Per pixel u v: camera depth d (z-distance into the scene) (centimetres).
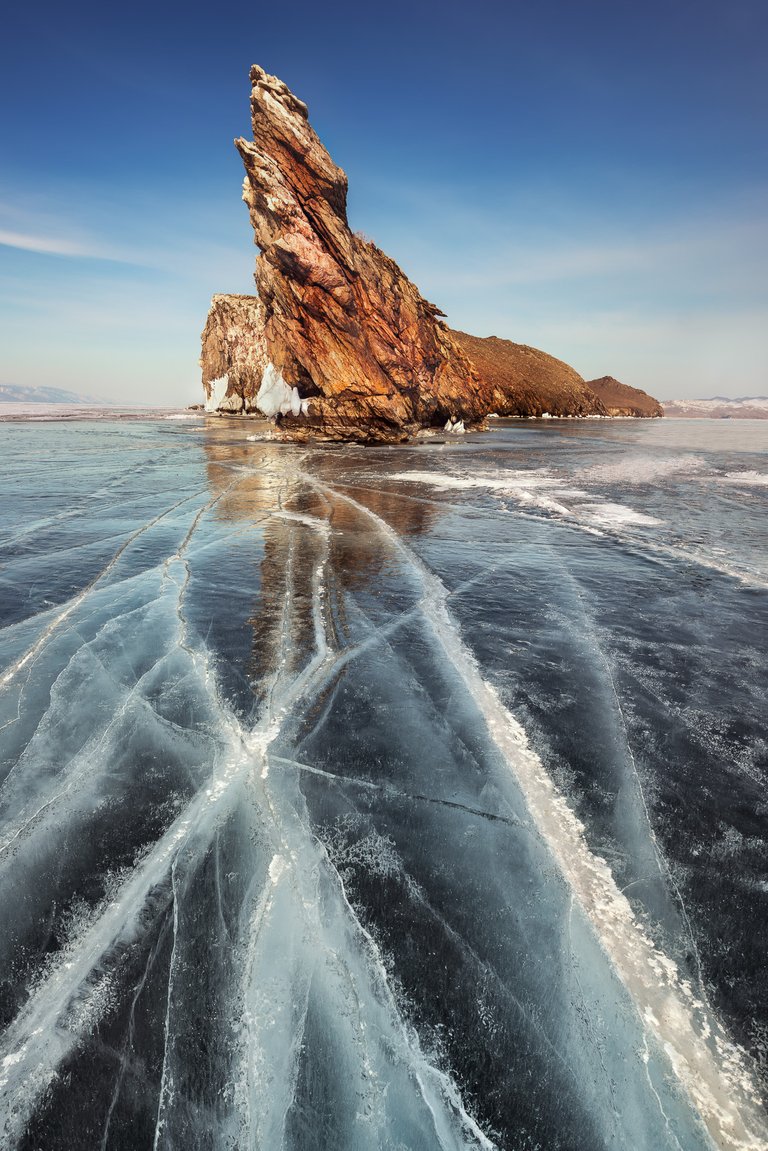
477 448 2553
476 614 578
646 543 873
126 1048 183
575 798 306
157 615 560
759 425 6869
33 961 210
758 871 258
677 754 346
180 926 224
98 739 351
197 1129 164
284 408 2995
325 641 507
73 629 523
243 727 368
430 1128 165
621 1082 176
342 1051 183
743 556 803
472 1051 185
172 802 296
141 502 1156
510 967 212
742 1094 173
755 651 496
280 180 2430
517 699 409
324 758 336
